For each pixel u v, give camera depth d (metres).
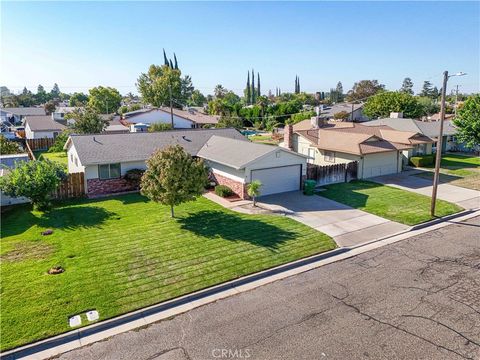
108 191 23.58
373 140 29.61
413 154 35.19
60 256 13.70
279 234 15.98
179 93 87.31
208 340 9.12
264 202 21.27
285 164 23.31
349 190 24.31
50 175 19.38
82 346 8.96
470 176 28.59
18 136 54.50
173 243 14.91
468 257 13.97
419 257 14.01
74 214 18.94
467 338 9.12
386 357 8.45
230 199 21.89
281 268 12.96
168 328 9.65
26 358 8.55
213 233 16.02
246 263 13.16
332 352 8.62
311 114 64.81
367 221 18.03
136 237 15.58
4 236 15.92
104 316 9.98
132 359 8.48
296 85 152.38
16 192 18.69
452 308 10.44
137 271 12.52
